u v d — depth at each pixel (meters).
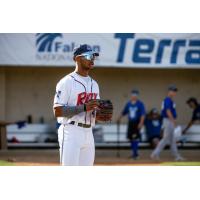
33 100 47.03
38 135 45.25
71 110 17.08
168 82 47.69
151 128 44.97
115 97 47.50
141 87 47.53
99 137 45.31
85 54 17.52
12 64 42.75
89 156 17.97
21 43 42.75
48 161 36.44
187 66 43.34
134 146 40.19
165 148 45.44
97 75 47.31
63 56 42.94
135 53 43.09
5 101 46.53
